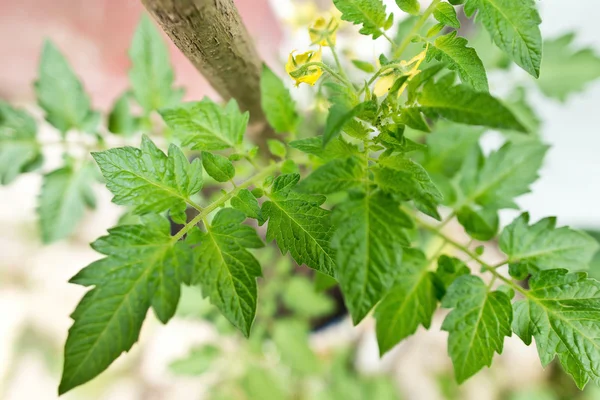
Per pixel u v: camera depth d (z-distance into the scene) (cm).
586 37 63
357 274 23
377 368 73
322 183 24
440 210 53
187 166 29
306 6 46
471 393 75
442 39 27
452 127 41
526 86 50
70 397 80
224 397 62
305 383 71
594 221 71
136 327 26
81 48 83
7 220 89
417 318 32
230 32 27
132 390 80
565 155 73
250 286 27
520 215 33
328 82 27
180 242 27
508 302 30
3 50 81
